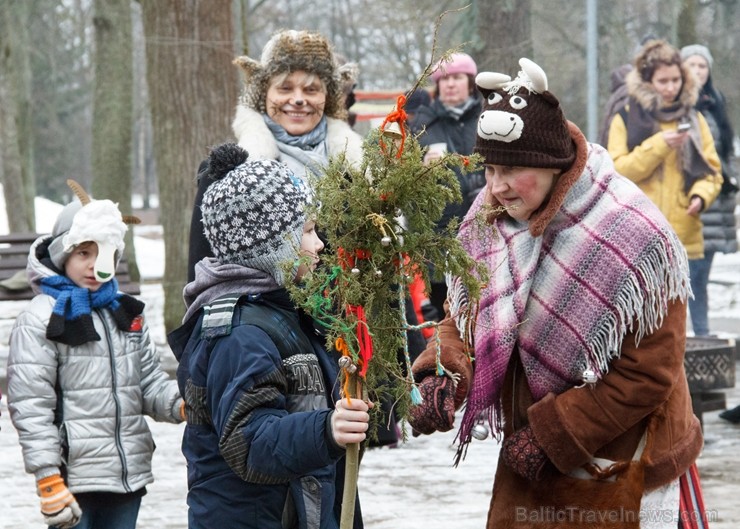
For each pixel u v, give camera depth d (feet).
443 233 12.23
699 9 72.08
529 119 13.78
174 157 45.32
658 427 14.24
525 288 14.21
